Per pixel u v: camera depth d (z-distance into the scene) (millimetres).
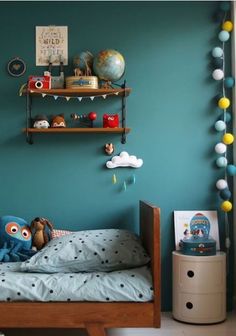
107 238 2723
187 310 3018
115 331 2885
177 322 3055
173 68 3342
